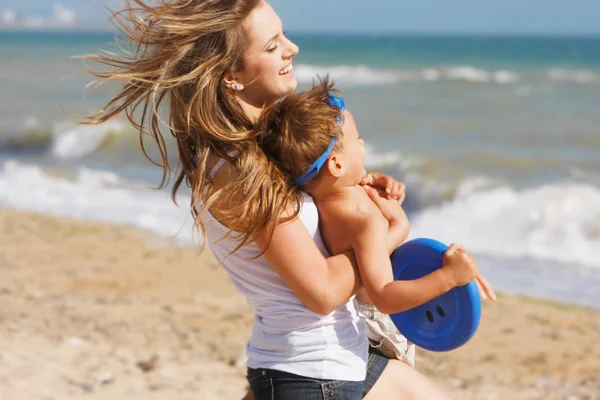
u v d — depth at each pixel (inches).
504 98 1307.8
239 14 126.7
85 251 499.8
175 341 322.0
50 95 1384.1
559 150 855.1
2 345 291.0
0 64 2201.0
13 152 954.7
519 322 388.5
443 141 913.5
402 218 134.2
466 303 122.6
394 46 3720.5
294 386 125.0
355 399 126.6
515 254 528.1
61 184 753.6
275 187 121.8
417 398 140.5
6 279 418.3
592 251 524.1
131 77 130.0
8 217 603.5
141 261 477.7
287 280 123.2
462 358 333.7
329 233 128.0
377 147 870.4
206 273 452.4
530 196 592.1
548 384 303.6
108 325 334.6
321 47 3540.8
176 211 633.6
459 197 655.8
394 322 136.2
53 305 362.6
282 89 132.0
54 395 248.5
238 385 275.1
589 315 406.6
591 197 575.2
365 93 1395.2
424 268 129.5
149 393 260.7
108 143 911.7
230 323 351.6
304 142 121.6
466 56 2721.5
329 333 126.0
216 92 127.8
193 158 132.5
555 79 1670.8
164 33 128.2
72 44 3941.9
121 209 644.7
